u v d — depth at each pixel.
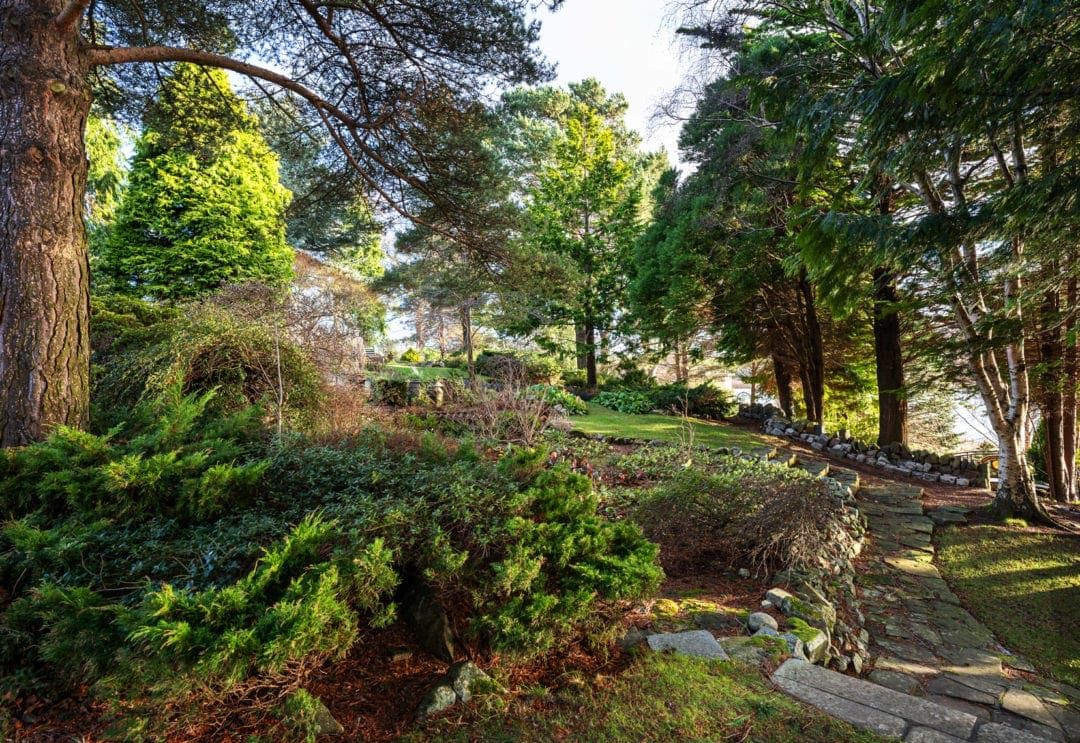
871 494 7.84
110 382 4.47
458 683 2.15
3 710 1.80
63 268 3.43
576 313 16.89
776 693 2.30
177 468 2.52
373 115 6.20
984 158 6.66
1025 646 4.04
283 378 4.99
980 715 2.93
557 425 8.91
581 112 17.78
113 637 1.67
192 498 2.47
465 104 6.16
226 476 2.50
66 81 3.48
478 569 2.41
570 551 2.43
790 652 2.69
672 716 2.09
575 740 1.92
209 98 6.38
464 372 16.44
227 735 1.82
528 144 19.75
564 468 3.10
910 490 8.13
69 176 3.50
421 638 2.40
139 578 2.09
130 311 6.73
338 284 13.50
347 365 7.44
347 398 5.98
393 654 2.33
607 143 17.05
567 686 2.27
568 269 10.61
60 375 3.38
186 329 4.68
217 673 1.60
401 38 5.61
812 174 5.81
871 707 2.24
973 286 5.75
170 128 6.50
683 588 3.55
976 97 3.92
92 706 1.91
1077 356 7.79
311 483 2.86
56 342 3.37
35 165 3.33
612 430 9.55
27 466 2.59
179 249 9.15
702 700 2.20
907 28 3.98
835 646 3.22
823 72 6.13
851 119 5.92
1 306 3.24
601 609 2.49
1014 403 6.94
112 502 2.47
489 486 2.82
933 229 4.55
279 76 4.91
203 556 2.18
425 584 2.47
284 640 1.64
